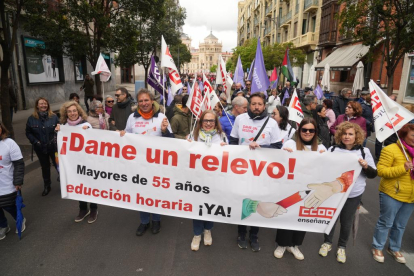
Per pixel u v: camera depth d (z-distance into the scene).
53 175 6.23
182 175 3.57
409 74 13.51
